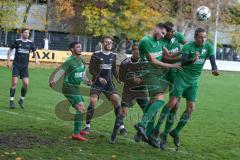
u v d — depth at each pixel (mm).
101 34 71688
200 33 16000
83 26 74438
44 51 61750
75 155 14867
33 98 29234
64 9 72688
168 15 75750
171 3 78312
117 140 17859
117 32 72188
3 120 20438
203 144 18250
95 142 17156
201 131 21125
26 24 69562
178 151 16719
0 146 15383
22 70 24875
